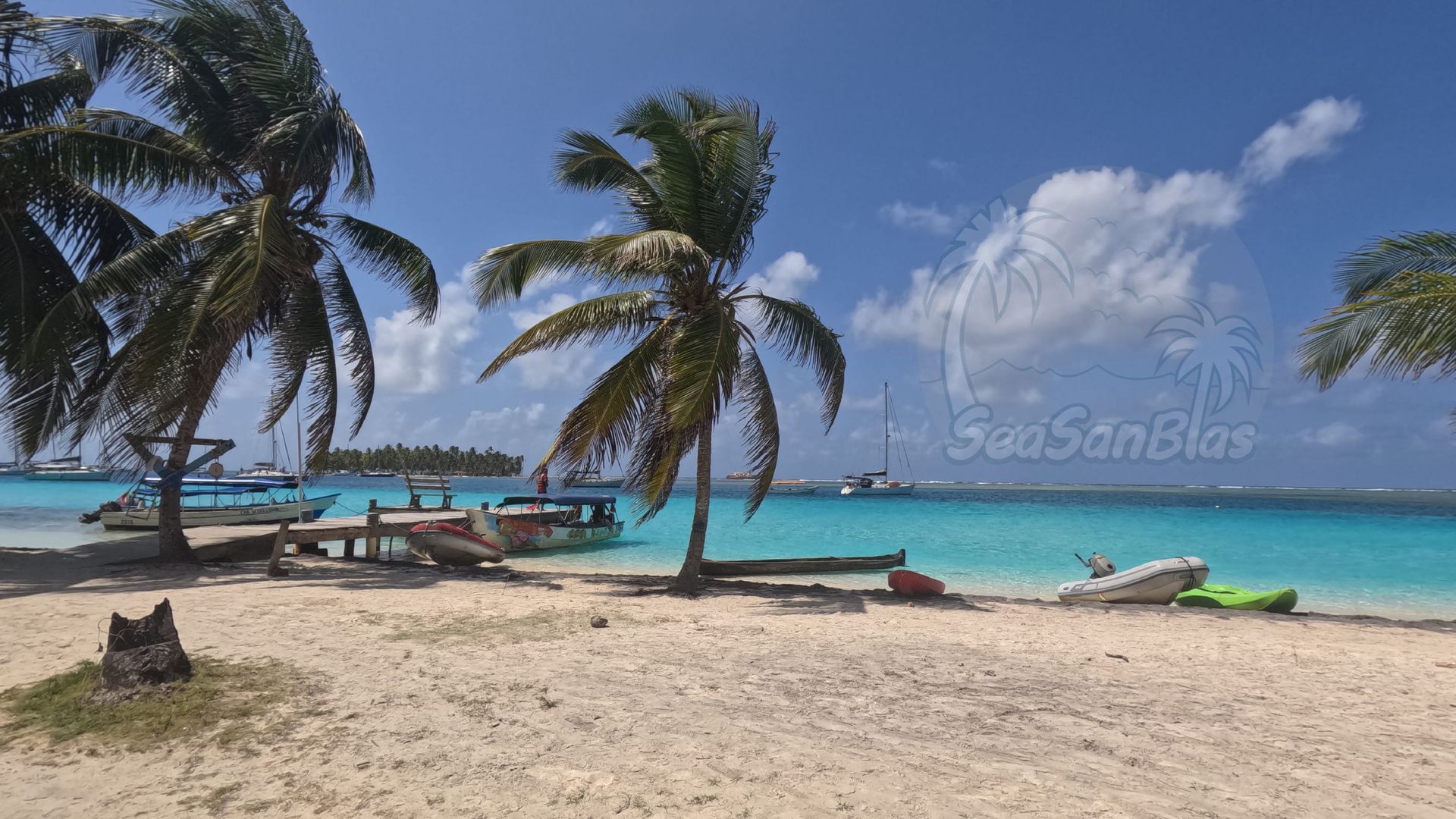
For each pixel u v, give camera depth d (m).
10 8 11.35
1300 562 20.61
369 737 4.48
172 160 12.28
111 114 11.95
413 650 6.87
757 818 3.49
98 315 13.54
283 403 14.16
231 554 15.27
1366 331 7.50
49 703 4.95
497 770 4.02
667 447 11.77
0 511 34.34
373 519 15.55
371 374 15.05
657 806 3.60
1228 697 5.93
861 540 25.94
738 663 6.75
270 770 3.97
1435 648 8.32
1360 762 4.42
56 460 13.68
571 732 4.66
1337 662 7.39
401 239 14.63
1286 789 3.99
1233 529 31.64
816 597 11.63
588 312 10.94
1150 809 3.69
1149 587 12.48
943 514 41.16
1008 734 4.86
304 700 5.16
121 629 5.32
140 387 10.67
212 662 6.05
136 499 24.38
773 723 4.95
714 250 12.00
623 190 12.66
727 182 11.73
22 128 12.28
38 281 12.62
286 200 13.27
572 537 22.28
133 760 4.07
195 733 4.47
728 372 10.77
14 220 12.55
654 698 5.48
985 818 3.54
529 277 11.59
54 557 14.12
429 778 3.90
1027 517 38.84
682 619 9.17
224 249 11.74
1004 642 8.13
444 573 13.60
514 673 6.09
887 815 3.55
